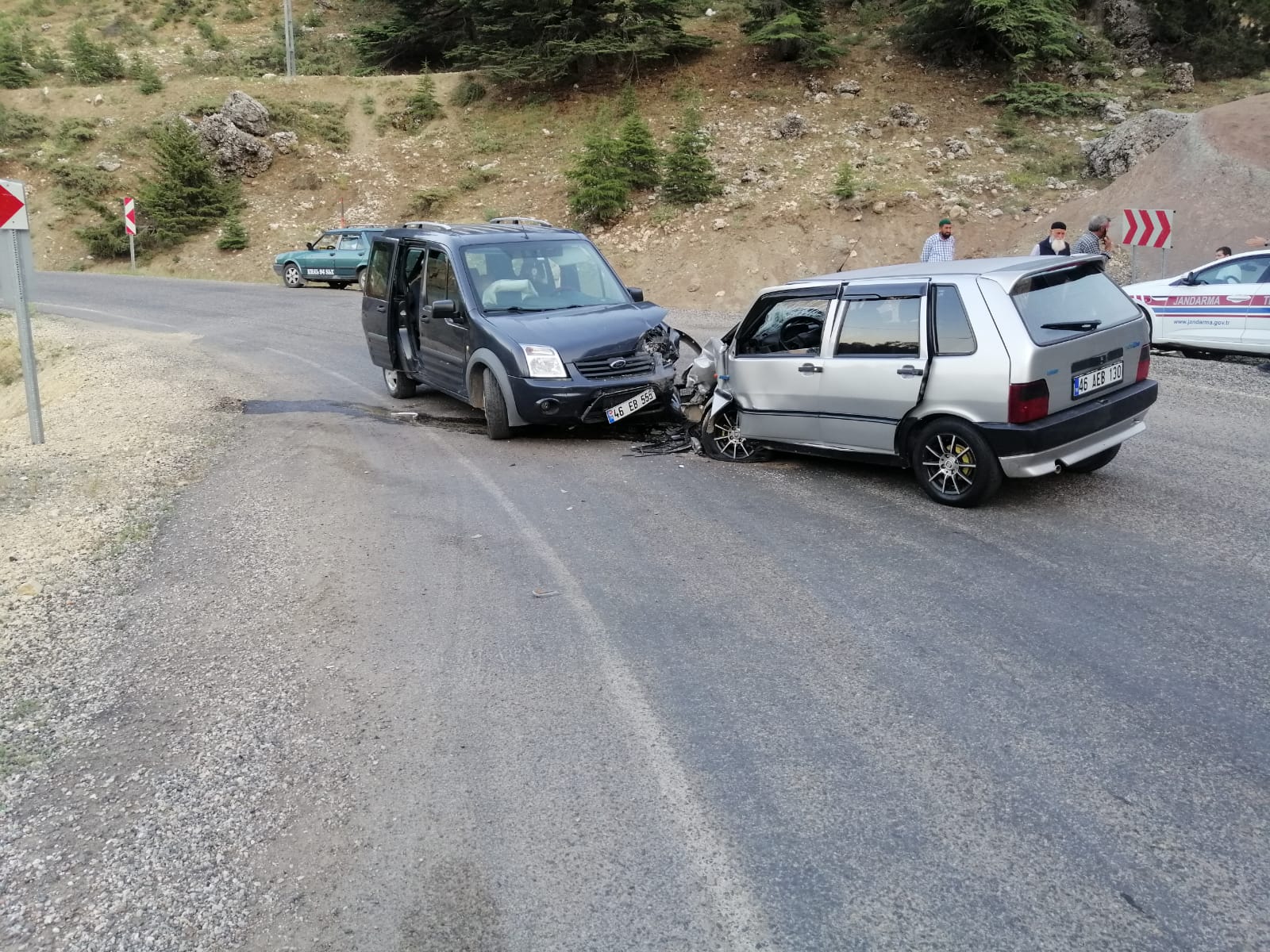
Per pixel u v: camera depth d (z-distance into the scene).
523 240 10.37
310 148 35.19
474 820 3.39
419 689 4.39
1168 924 2.72
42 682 4.69
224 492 7.98
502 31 35.66
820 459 8.14
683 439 9.05
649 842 3.21
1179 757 3.52
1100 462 7.09
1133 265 14.86
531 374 8.92
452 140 34.81
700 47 33.69
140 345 17.55
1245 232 17.55
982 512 6.46
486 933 2.84
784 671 4.35
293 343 17.34
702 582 5.48
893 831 3.20
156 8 53.44
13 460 9.56
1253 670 4.12
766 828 3.25
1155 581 5.13
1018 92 27.23
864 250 21.66
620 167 26.12
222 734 4.10
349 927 2.91
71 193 34.31
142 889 3.15
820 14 32.12
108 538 6.89
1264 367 11.44
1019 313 6.14
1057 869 2.97
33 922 3.02
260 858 3.26
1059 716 3.83
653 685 4.29
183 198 32.81
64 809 3.62
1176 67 28.39
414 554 6.23
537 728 3.98
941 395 6.42
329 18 51.75
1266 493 6.61
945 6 28.89
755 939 2.75
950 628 4.69
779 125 28.16
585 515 6.89
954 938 2.71
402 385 11.87
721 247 22.69
